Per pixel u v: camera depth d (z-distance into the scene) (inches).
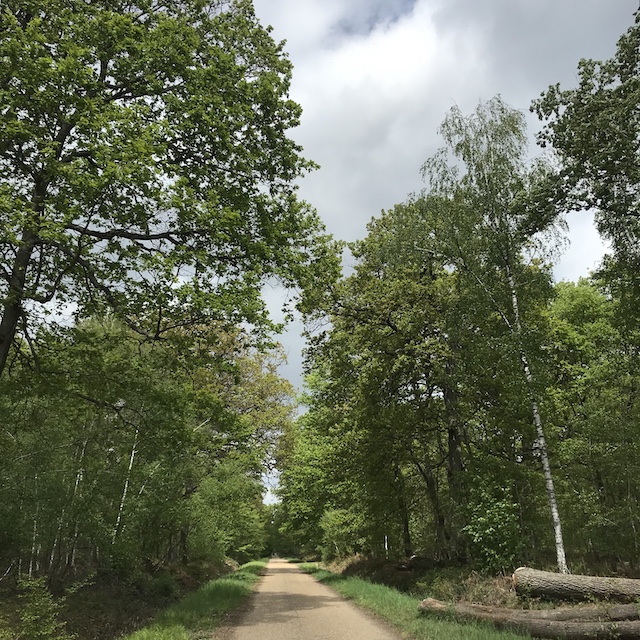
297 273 574.9
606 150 557.3
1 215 386.9
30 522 540.7
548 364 627.5
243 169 560.7
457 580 602.2
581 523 757.3
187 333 584.7
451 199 655.1
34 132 406.0
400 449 816.3
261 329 543.8
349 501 1070.4
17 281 457.4
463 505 679.1
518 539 591.8
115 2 551.5
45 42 417.1
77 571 665.0
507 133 642.2
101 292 538.0
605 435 744.3
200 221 466.6
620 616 353.1
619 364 765.3
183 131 514.6
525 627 371.2
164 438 589.3
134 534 696.4
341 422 895.1
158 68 503.8
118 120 413.7
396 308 765.9
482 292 626.8
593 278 704.4
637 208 580.1
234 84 546.6
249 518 1405.0
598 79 578.9
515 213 611.8
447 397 759.1
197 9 599.2
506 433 723.4
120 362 565.0
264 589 878.4
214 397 603.8
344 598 685.3
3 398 565.6
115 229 508.4
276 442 1232.2
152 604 644.7
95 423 667.4
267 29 634.8
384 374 750.5
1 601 479.8
